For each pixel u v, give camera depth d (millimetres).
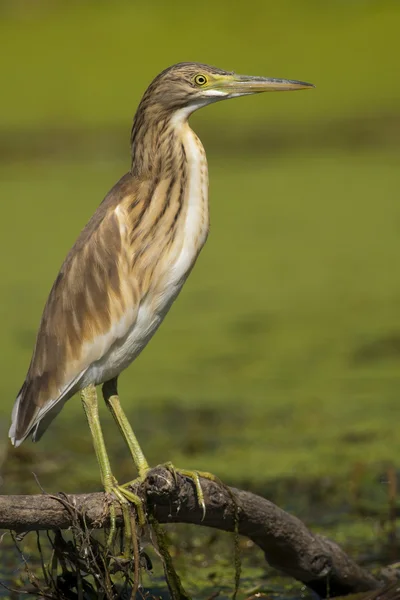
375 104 27953
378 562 8172
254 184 23578
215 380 12695
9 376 12805
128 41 31531
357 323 14500
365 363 13023
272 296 15898
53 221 19891
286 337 14102
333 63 30125
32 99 28203
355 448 10500
